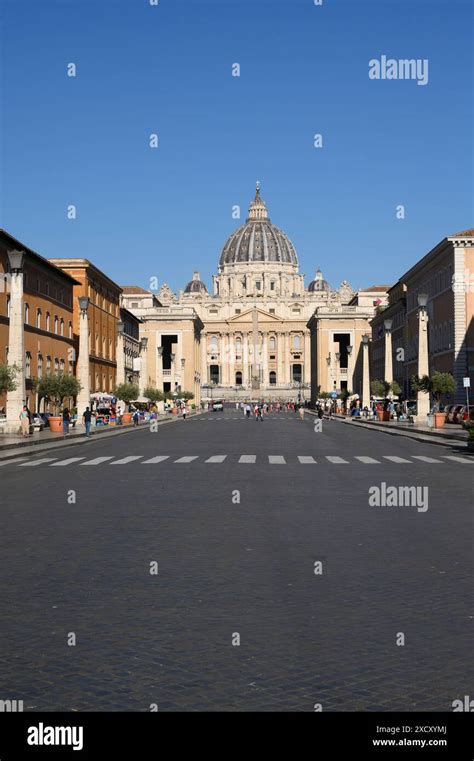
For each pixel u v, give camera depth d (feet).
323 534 46.03
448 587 33.40
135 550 41.47
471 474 81.82
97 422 223.71
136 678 22.86
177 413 365.40
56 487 71.00
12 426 151.12
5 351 198.29
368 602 30.99
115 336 350.23
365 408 284.41
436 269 281.33
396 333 381.60
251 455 111.34
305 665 23.84
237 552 40.83
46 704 21.13
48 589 33.32
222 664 23.95
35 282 225.97
